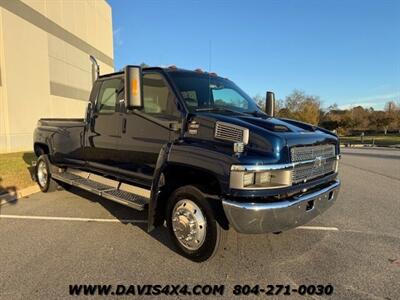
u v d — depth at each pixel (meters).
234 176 3.33
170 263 3.85
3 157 13.63
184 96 4.22
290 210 3.47
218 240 3.64
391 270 3.75
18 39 17.36
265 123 3.84
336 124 70.25
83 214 5.76
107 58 31.22
